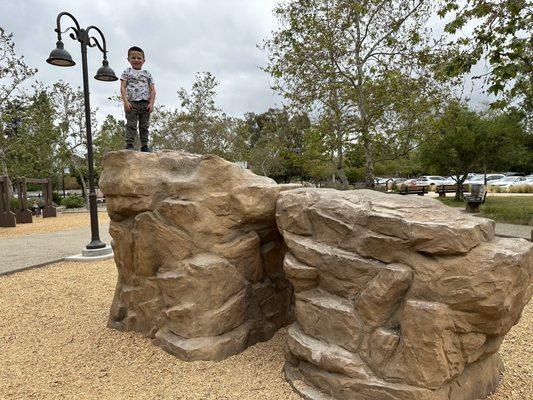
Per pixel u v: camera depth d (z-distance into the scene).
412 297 2.35
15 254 8.20
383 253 2.47
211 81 19.88
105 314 4.47
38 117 19.97
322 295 2.80
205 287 3.28
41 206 20.20
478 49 6.76
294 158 12.15
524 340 3.62
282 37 11.23
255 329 3.63
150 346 3.51
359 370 2.47
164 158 3.63
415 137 11.37
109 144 22.31
